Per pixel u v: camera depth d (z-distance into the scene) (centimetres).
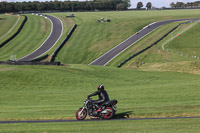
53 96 8644
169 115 4869
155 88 9175
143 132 3644
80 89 10750
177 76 14275
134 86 10944
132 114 4941
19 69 14488
